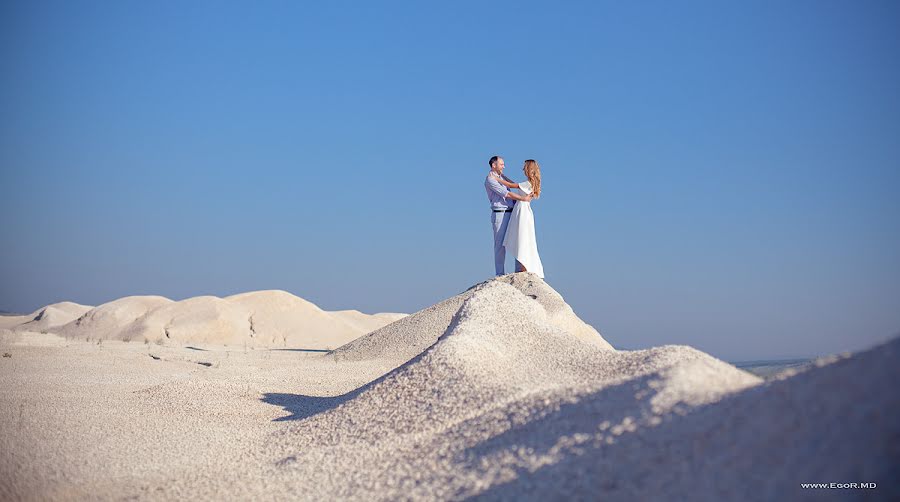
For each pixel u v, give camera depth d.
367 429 7.46
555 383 7.91
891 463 3.53
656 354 8.12
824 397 4.20
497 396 7.28
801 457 3.88
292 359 17.36
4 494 5.75
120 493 6.04
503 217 15.49
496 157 15.58
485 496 4.80
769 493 3.78
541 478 4.80
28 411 9.42
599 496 4.39
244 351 21.25
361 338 17.34
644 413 5.15
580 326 14.27
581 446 5.06
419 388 8.08
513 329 10.09
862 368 4.20
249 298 33.12
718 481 4.05
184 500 5.82
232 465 6.94
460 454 5.75
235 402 10.34
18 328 34.91
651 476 4.38
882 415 3.77
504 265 15.68
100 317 31.16
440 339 10.37
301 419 8.85
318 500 5.59
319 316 32.78
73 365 15.30
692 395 5.23
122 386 12.18
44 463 6.80
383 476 5.82
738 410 4.62
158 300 33.06
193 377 13.20
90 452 7.36
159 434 8.34
